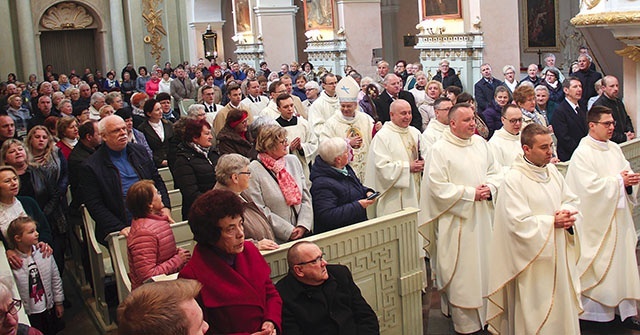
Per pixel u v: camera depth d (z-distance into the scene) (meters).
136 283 3.91
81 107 8.80
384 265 4.37
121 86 20.62
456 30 11.81
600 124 4.94
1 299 2.88
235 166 3.98
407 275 4.47
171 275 3.66
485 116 7.58
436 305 5.57
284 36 20.45
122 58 24.38
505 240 4.39
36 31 23.00
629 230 4.94
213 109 8.61
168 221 4.20
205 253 3.21
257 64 20.94
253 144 5.54
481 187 4.87
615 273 4.88
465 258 4.89
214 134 7.03
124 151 5.30
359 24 16.39
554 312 4.29
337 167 4.67
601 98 6.78
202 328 2.05
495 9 11.53
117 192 5.10
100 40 24.66
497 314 4.57
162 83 16.41
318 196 4.56
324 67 17.00
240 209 3.22
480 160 5.04
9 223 4.79
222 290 3.14
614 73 11.99
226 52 27.50
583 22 6.81
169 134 7.29
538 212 4.30
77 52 24.78
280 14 20.33
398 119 5.77
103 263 5.38
